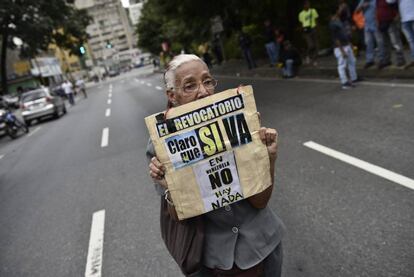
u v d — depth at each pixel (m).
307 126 7.59
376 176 4.71
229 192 1.79
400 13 9.24
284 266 3.41
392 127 6.33
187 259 1.88
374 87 9.55
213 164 1.77
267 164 1.81
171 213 1.85
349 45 10.28
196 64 1.80
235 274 1.89
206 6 24.61
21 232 5.54
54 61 74.06
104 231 4.93
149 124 1.72
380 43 10.45
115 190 6.48
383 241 3.43
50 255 4.60
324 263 3.33
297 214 4.25
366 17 10.71
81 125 16.06
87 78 102.69
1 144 15.80
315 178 5.07
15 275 4.30
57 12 38.34
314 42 16.31
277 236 1.98
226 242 1.86
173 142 1.74
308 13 15.95
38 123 21.20
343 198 4.36
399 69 9.84
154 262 3.94
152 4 28.22
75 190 6.99
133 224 4.96
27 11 35.00
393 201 4.05
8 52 56.34
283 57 15.05
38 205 6.62
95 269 4.05
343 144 6.08
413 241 3.34
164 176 1.77
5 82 40.62
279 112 9.38
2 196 7.79
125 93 30.23
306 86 12.23
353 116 7.49
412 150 5.22
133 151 9.02
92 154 9.73
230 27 28.48
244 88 1.77
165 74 1.86
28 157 11.37
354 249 3.42
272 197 4.82
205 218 1.87
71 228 5.26
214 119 1.75
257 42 25.98
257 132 1.79
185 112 1.73
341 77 10.26
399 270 3.04
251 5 21.81
